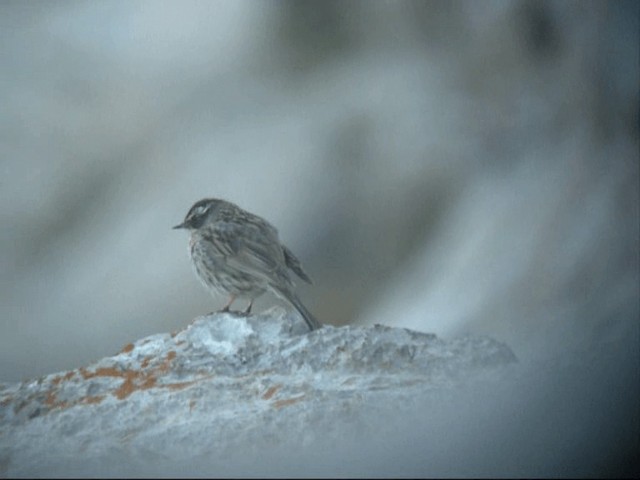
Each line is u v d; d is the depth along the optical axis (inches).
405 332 344.5
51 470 263.9
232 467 251.9
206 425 284.7
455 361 329.4
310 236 976.3
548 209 896.3
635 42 965.8
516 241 878.4
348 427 276.2
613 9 967.0
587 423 237.3
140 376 328.2
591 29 964.0
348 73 1078.4
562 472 227.0
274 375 326.0
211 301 962.7
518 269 844.0
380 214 979.3
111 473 255.3
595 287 767.7
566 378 261.1
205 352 338.0
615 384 249.8
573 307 700.0
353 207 986.1
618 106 944.9
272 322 354.9
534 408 247.6
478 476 229.1
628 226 837.8
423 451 240.1
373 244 967.6
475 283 852.6
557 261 828.6
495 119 991.6
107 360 336.8
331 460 246.8
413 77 1040.2
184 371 330.0
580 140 950.4
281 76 1111.6
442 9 1021.2
